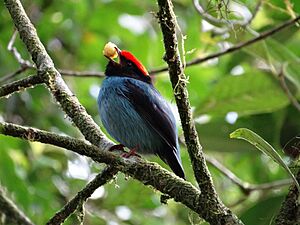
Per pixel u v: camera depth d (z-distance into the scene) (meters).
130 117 10.65
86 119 8.27
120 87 10.77
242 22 11.19
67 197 14.14
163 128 10.55
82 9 15.80
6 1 8.76
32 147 13.51
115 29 16.34
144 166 7.40
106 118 10.88
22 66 10.97
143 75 11.55
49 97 14.53
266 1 10.75
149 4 16.39
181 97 6.66
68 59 15.90
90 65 16.02
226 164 14.66
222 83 11.12
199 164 6.79
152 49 15.76
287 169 6.55
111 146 8.16
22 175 13.02
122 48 16.31
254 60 13.84
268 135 11.66
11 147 12.80
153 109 10.60
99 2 16.11
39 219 12.99
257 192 13.67
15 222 10.56
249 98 11.18
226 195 14.37
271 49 11.23
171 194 7.24
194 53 14.37
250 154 13.31
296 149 7.39
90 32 16.28
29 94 14.23
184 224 14.27
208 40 12.15
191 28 14.23
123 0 16.27
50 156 14.51
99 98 10.98
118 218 13.73
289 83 11.79
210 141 11.62
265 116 11.66
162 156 10.80
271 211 9.76
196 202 7.02
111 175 7.61
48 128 14.38
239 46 11.16
